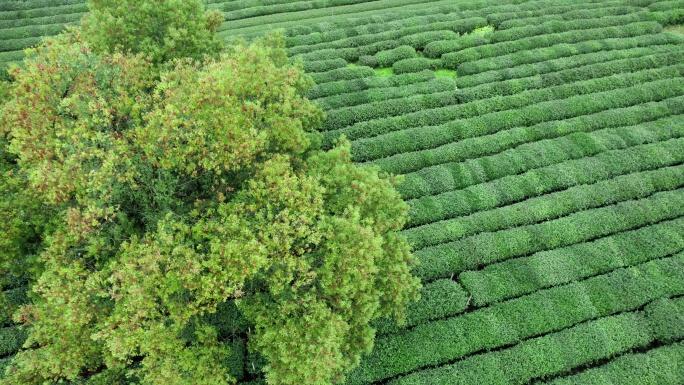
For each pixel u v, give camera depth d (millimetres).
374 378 19750
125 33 22938
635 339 20781
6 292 22125
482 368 19984
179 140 16438
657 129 30516
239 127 16938
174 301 14664
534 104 32969
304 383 14781
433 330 21141
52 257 15047
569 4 45875
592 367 20609
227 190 17281
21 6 50719
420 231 25109
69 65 17516
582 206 26188
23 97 16609
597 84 34188
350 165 18266
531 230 24875
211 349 15469
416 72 37281
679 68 35219
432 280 23672
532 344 20656
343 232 15359
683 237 24375
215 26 27031
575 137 30109
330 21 45000
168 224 15031
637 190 26781
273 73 20094
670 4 43344
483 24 42781
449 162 29281
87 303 14797
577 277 23094
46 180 14961
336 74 36531
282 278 14820
